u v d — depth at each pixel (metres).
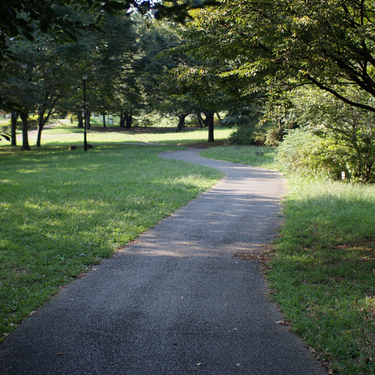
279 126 33.19
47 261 6.41
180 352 3.77
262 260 6.58
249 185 15.41
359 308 4.49
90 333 4.15
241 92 7.93
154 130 71.31
